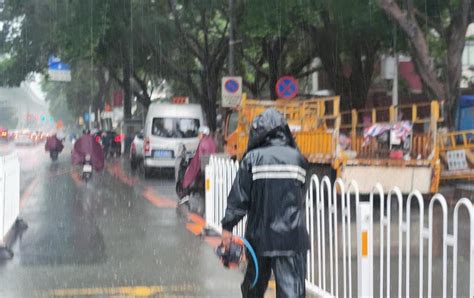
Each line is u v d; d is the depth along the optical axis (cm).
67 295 697
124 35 2950
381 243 580
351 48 2603
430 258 535
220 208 995
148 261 861
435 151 1394
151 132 2278
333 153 1376
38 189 1814
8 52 3177
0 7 2972
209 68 3200
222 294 700
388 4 1744
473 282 463
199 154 1323
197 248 946
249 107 1680
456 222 498
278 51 2975
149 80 4675
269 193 493
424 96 3055
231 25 2489
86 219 1231
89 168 2030
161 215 1281
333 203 668
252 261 512
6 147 5456
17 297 689
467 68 3397
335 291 668
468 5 1825
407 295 544
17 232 1080
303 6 2217
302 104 1694
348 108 2653
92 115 7162
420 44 1756
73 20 2595
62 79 3606
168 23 3144
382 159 1384
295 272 491
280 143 511
